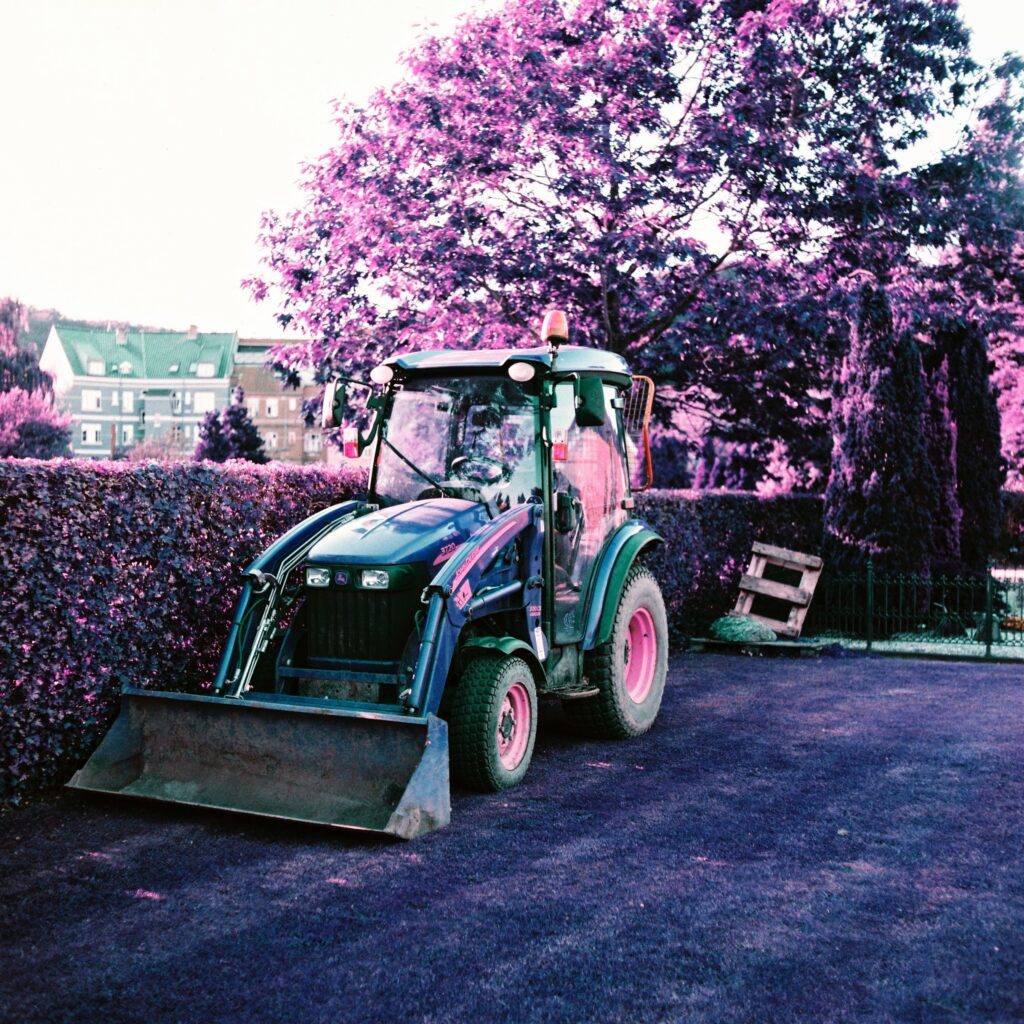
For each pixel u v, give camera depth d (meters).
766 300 12.98
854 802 6.14
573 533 7.41
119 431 101.38
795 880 4.88
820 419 15.75
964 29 14.11
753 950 4.13
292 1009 3.70
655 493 12.14
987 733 7.95
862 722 8.40
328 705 6.04
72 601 6.19
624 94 13.23
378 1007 3.71
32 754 6.05
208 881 4.91
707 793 6.35
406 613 6.24
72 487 6.17
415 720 5.58
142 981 3.91
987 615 12.16
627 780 6.66
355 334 14.04
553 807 6.06
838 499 14.12
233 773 5.97
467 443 7.25
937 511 14.95
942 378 15.59
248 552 7.56
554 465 7.18
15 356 57.50
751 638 12.27
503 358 7.16
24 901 4.68
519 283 13.18
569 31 13.44
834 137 13.75
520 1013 3.65
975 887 4.77
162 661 6.86
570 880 4.90
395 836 5.48
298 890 4.80
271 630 6.58
